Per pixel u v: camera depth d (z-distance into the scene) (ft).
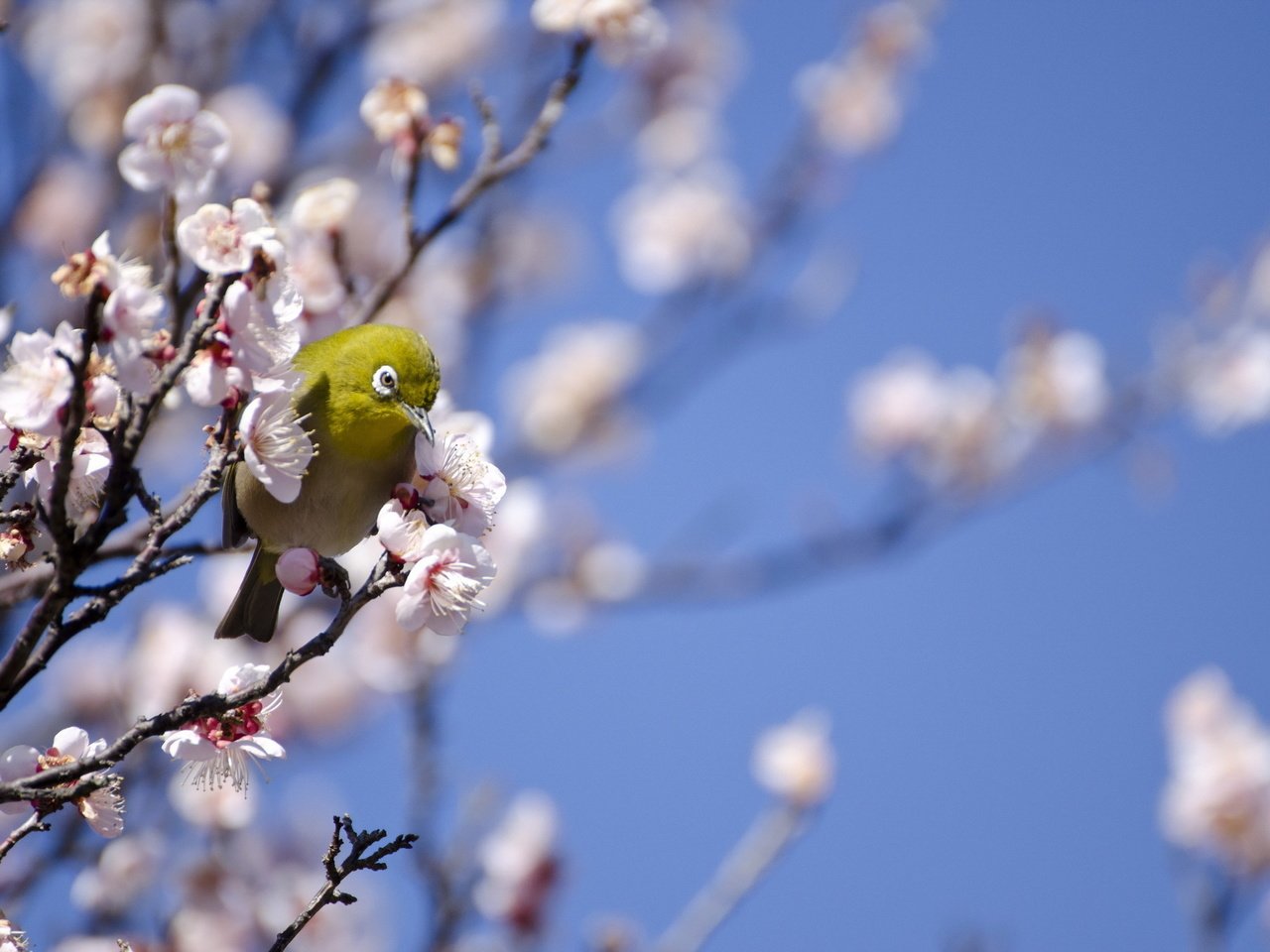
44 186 41.06
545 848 39.24
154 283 24.91
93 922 30.27
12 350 16.53
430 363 23.72
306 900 37.65
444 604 17.13
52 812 16.67
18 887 28.30
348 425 23.21
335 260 26.86
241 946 35.01
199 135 20.11
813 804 36.19
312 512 23.76
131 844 30.53
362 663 39.65
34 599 23.94
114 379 16.98
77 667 41.52
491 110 28.02
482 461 19.25
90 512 17.74
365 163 41.39
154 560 16.63
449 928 30.48
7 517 17.33
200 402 16.63
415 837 17.62
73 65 43.27
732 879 35.91
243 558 42.73
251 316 16.70
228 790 31.91
